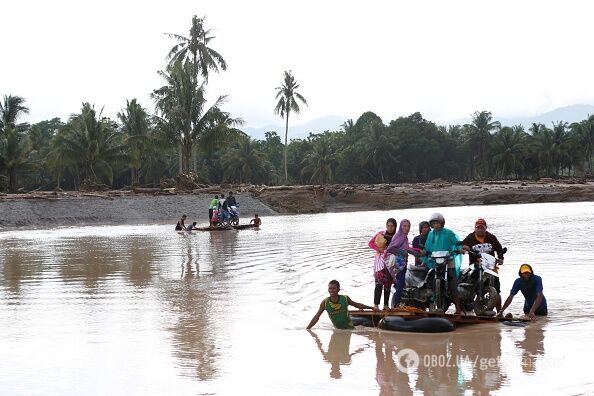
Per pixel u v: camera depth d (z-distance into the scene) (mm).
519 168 116688
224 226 34188
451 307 11875
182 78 62250
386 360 8109
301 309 11703
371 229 31922
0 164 64250
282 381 7234
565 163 116000
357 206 58438
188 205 50500
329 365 7906
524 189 63438
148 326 10250
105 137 66688
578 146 115688
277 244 24453
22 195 49688
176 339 9352
